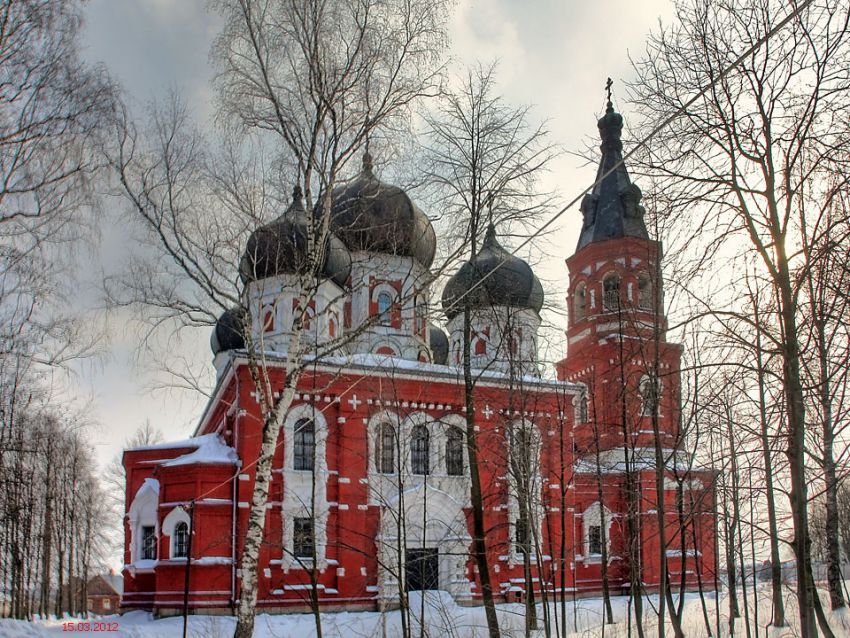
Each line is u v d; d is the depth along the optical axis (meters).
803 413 16.28
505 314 26.83
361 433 40.22
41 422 44.47
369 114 20.91
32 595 52.56
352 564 38.44
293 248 22.86
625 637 28.75
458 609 36.38
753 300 17.17
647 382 24.58
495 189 22.06
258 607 36.47
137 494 42.19
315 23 20.19
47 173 19.77
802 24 15.47
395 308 22.23
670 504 40.75
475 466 22.56
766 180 15.70
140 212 20.11
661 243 19.53
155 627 33.00
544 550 42.06
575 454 37.88
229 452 39.97
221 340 51.94
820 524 29.05
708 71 16.64
